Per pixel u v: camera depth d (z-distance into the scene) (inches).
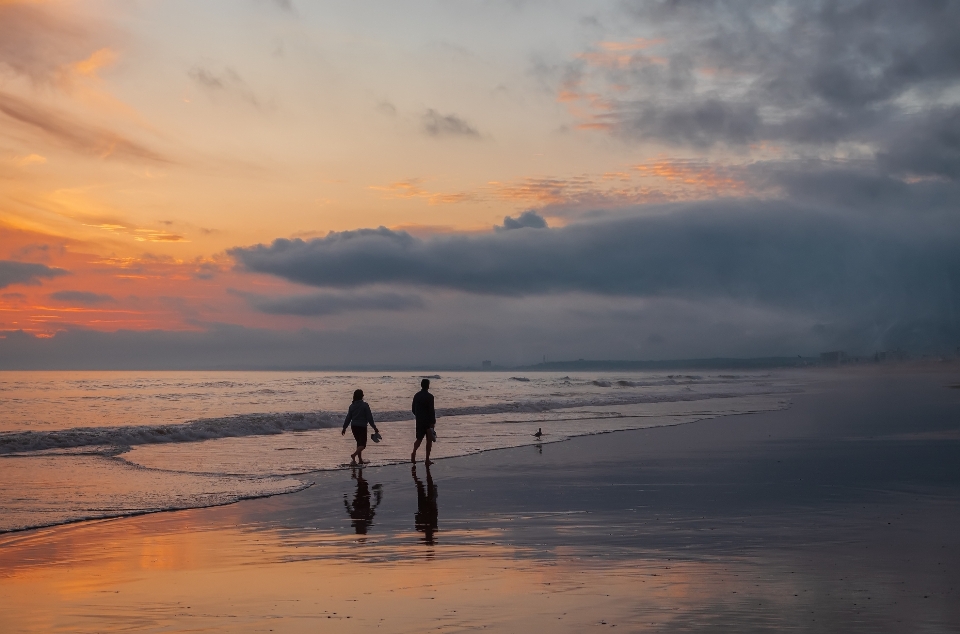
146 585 257.8
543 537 338.6
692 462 631.8
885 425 1030.4
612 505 425.7
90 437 776.9
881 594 235.1
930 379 4424.2
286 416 1014.4
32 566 288.2
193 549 318.0
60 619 217.8
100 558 302.0
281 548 319.9
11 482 515.2
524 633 198.2
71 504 430.0
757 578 257.4
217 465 624.7
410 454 716.0
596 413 1365.7
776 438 848.9
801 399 1942.7
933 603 224.4
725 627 201.3
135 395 2225.6
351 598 237.6
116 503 434.6
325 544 327.6
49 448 738.2
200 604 232.7
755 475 547.2
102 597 242.1
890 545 313.7
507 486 508.1
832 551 302.4
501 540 333.1
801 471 565.6
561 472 577.9
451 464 637.3
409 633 199.9
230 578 266.8
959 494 455.2
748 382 4037.9
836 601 227.0
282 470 595.8
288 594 243.6
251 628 207.6
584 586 248.4
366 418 641.0
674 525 362.9
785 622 205.6
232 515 402.3
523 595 237.9
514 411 1425.9
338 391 2529.5
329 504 438.3
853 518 376.8
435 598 235.5
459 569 277.1
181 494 469.7
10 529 358.6
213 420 944.3
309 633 201.9
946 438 828.0
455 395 2171.5
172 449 749.9
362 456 695.7
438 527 366.0
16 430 1011.9
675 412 1391.5
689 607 221.1
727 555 295.9
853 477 530.3
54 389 2753.4
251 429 938.1
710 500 438.6
